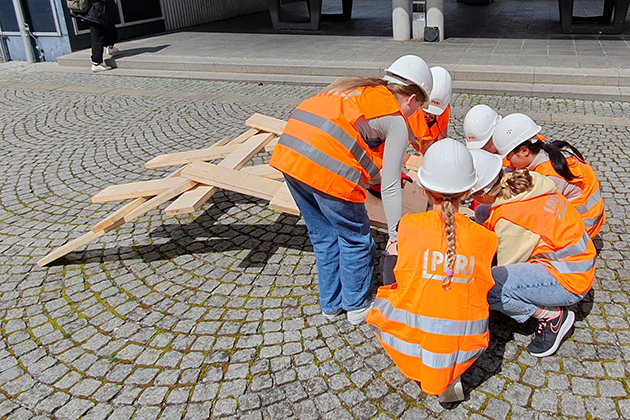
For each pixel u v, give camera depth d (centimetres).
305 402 243
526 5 1442
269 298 319
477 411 234
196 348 280
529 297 254
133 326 299
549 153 297
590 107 646
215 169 355
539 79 723
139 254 374
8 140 631
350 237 262
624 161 488
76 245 350
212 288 331
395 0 1002
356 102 238
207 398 248
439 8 972
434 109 338
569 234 255
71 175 519
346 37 1102
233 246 380
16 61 1116
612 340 273
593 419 228
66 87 871
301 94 770
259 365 266
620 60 772
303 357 270
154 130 645
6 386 260
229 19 1479
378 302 243
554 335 257
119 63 967
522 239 261
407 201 349
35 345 287
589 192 311
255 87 820
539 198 258
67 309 317
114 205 452
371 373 258
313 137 238
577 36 978
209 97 777
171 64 933
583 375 251
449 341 221
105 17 942
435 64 806
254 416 237
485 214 316
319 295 318
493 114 329
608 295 307
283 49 1001
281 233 395
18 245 391
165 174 511
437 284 221
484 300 229
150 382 259
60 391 256
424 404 239
